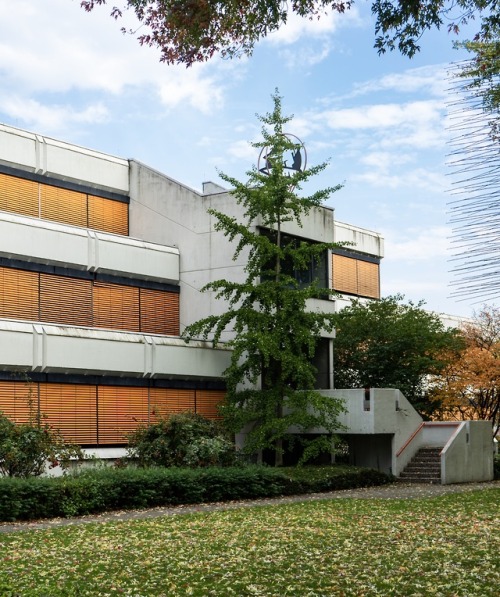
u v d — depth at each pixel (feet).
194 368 105.29
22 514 65.21
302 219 115.34
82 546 50.03
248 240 102.37
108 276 107.24
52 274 100.89
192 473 79.82
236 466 91.40
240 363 109.29
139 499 74.18
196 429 91.40
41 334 89.71
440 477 106.73
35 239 98.37
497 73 21.38
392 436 109.70
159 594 37.47
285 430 101.04
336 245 105.40
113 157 118.21
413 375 123.24
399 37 37.06
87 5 37.70
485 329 130.62
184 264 115.34
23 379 88.12
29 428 75.82
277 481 88.48
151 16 38.09
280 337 101.14
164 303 114.01
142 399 100.58
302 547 49.49
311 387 102.99
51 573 41.88
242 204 109.91
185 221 115.65
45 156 108.17
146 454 89.40
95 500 70.18
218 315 111.45
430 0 35.86
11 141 104.42
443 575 40.06
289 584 39.11
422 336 124.26
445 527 58.34
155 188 118.21
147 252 111.45
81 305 103.86
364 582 39.17
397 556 46.01
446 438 114.32
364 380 126.41
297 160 121.70
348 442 115.03
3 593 36.55
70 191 112.06
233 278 110.83
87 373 94.63
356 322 127.65
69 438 91.76
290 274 114.11
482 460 114.21
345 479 97.60
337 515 66.95
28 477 72.28
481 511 69.51
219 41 38.50
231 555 46.91
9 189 104.22
